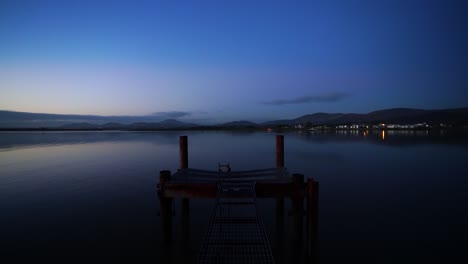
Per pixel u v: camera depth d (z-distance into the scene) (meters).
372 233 9.77
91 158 30.38
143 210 12.16
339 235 9.64
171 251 8.61
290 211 8.55
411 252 8.43
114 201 13.50
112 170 22.41
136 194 14.79
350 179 18.58
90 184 17.19
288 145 49.03
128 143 55.97
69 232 9.82
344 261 7.98
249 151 38.06
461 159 28.41
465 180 18.23
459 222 10.70
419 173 20.73
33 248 8.62
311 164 25.34
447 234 9.63
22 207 12.59
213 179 9.56
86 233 9.76
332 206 12.68
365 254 8.34
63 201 13.48
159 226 10.41
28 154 34.78
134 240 9.28
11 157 31.59
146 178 19.06
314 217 7.90
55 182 17.80
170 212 8.91
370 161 27.27
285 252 8.70
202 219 11.37
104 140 69.31
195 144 52.72
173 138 81.19
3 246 8.73
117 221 10.88
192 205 13.19
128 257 8.21
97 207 12.55
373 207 12.52
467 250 8.49
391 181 17.92
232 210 8.34
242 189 8.23
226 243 6.52
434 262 7.86
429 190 15.55
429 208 12.34
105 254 8.33
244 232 7.07
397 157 30.28
